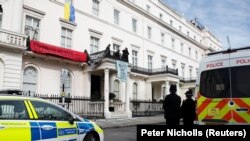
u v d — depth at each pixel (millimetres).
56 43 19781
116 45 25953
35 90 17969
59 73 19688
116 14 26625
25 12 17891
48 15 19469
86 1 22891
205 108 7340
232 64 7078
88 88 21156
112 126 15562
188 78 38969
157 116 24078
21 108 5590
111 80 23750
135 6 28844
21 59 16219
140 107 25641
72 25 21219
